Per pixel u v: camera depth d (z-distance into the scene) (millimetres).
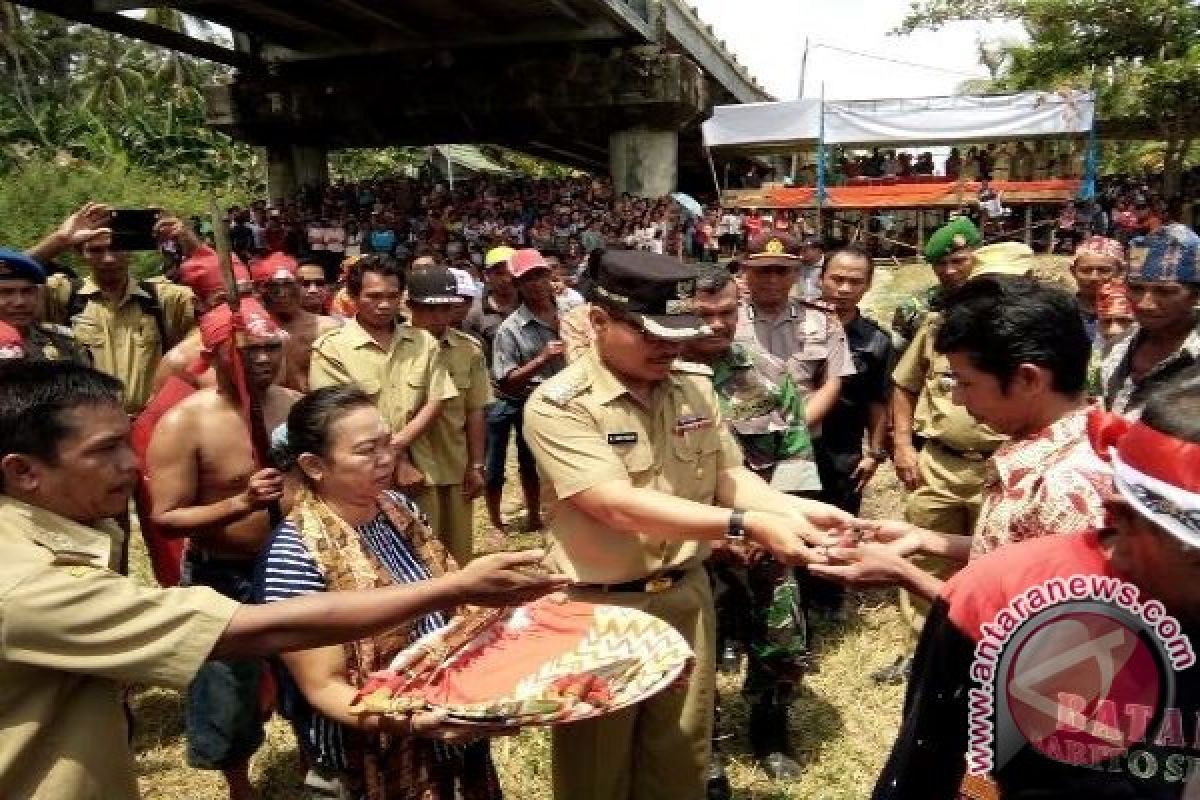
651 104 15820
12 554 1458
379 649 2043
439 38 16172
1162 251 3072
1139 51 17375
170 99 35750
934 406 3785
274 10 14898
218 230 2750
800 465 3441
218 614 1502
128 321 5141
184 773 3508
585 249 14375
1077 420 1805
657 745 2523
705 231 16484
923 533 2215
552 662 1917
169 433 2928
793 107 16406
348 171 34781
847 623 4645
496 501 5938
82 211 3893
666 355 2299
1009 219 16656
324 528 2070
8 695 1459
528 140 20125
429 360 4289
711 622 2604
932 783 1421
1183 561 1172
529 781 3381
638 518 2266
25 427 1508
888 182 17188
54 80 39688
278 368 3086
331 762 2055
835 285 4453
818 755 3520
